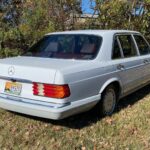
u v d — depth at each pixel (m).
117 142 5.09
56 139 5.14
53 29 9.74
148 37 10.83
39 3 10.51
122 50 6.43
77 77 5.09
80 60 5.59
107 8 10.59
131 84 6.70
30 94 5.05
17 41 9.52
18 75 5.14
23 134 5.27
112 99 6.15
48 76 4.88
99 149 4.86
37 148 4.85
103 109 5.88
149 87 8.32
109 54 5.96
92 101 5.44
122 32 6.60
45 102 4.93
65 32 6.37
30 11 10.35
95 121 5.87
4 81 5.36
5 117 5.87
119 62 6.16
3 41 9.31
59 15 10.61
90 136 5.28
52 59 5.66
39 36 9.50
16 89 5.20
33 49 6.31
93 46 5.83
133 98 7.39
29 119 5.82
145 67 7.23
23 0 10.82
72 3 10.79
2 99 5.30
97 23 10.81
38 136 5.22
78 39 5.99
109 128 5.57
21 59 5.72
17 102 5.13
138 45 7.14
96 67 5.52
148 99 7.32
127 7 10.73
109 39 6.07
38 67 5.02
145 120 5.97
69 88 4.93
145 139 5.21
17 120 5.77
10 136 5.18
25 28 9.77
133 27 10.71
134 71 6.72
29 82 5.05
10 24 10.80
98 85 5.57
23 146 4.90
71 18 10.95
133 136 5.31
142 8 10.81
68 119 5.91
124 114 6.27
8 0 10.92
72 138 5.19
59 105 4.83
